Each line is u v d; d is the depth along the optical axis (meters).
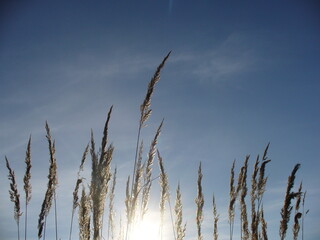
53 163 0.58
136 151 0.47
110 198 0.63
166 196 0.63
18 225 0.62
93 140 0.44
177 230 0.63
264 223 0.62
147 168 0.52
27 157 0.65
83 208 0.50
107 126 0.43
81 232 0.51
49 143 0.58
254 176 0.64
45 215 0.57
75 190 0.65
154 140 0.51
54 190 0.59
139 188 0.48
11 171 0.63
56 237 0.57
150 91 0.45
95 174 0.43
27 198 0.64
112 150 0.43
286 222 0.56
